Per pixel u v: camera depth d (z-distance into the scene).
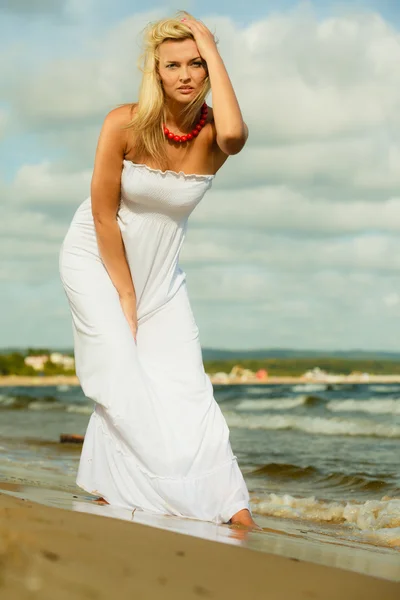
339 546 3.08
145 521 3.00
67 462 6.71
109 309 3.63
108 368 3.55
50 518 2.46
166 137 3.42
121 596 1.77
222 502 3.49
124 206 3.63
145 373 3.62
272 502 4.82
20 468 6.08
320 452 8.16
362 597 1.94
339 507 4.52
